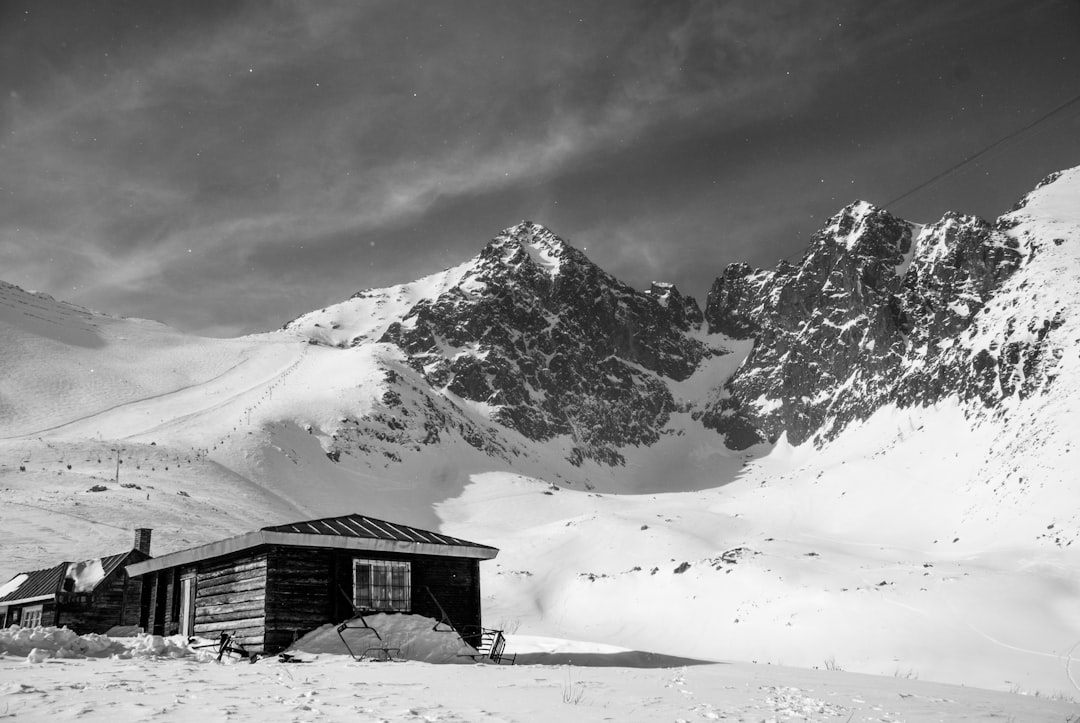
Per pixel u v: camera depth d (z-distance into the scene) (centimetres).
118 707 864
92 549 6525
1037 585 5662
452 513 15500
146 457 12112
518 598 8469
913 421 16862
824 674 2120
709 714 1048
